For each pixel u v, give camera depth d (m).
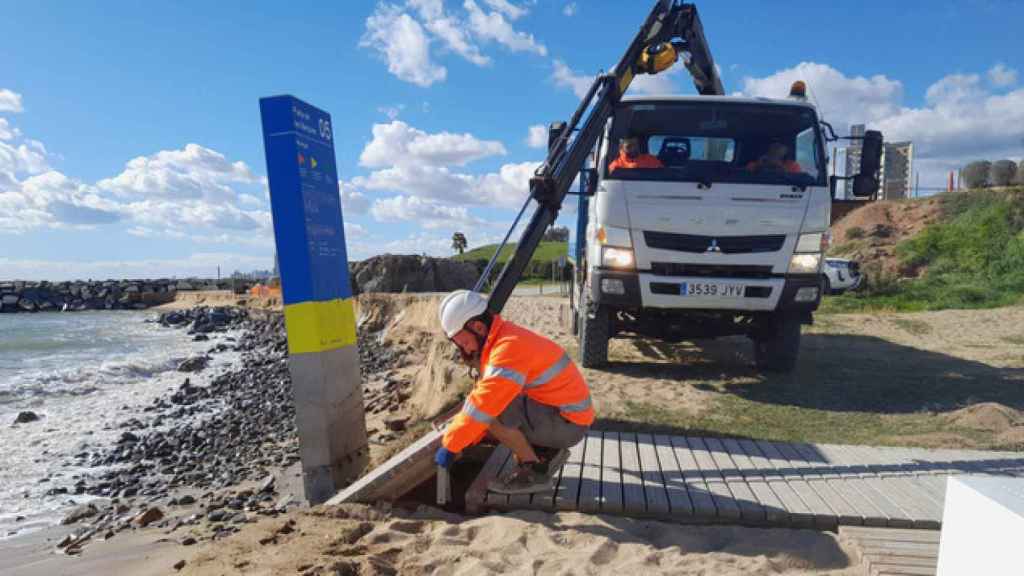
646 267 7.68
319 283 5.31
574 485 4.46
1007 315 15.59
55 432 10.95
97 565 4.77
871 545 3.59
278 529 4.08
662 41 8.60
